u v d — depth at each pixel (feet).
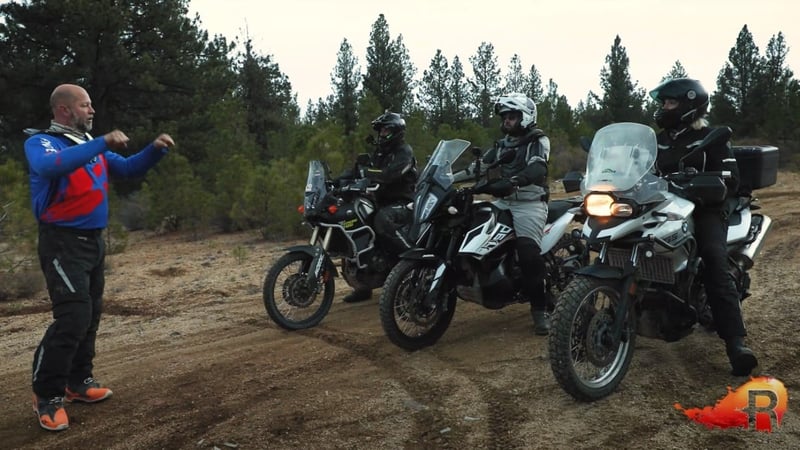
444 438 12.18
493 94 155.02
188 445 12.32
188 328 20.97
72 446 12.50
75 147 12.30
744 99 124.67
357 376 15.69
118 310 24.25
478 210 17.87
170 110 80.69
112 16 73.05
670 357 15.85
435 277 17.17
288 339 19.13
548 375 15.07
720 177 14.21
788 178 61.82
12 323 23.18
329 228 20.56
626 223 13.60
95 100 78.79
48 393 13.23
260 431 12.77
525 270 17.98
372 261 21.31
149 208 54.49
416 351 17.46
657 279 14.40
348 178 22.24
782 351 15.69
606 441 11.78
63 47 75.25
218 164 60.95
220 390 15.05
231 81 86.02
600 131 14.80
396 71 132.87
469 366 16.03
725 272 14.56
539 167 17.43
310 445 12.12
